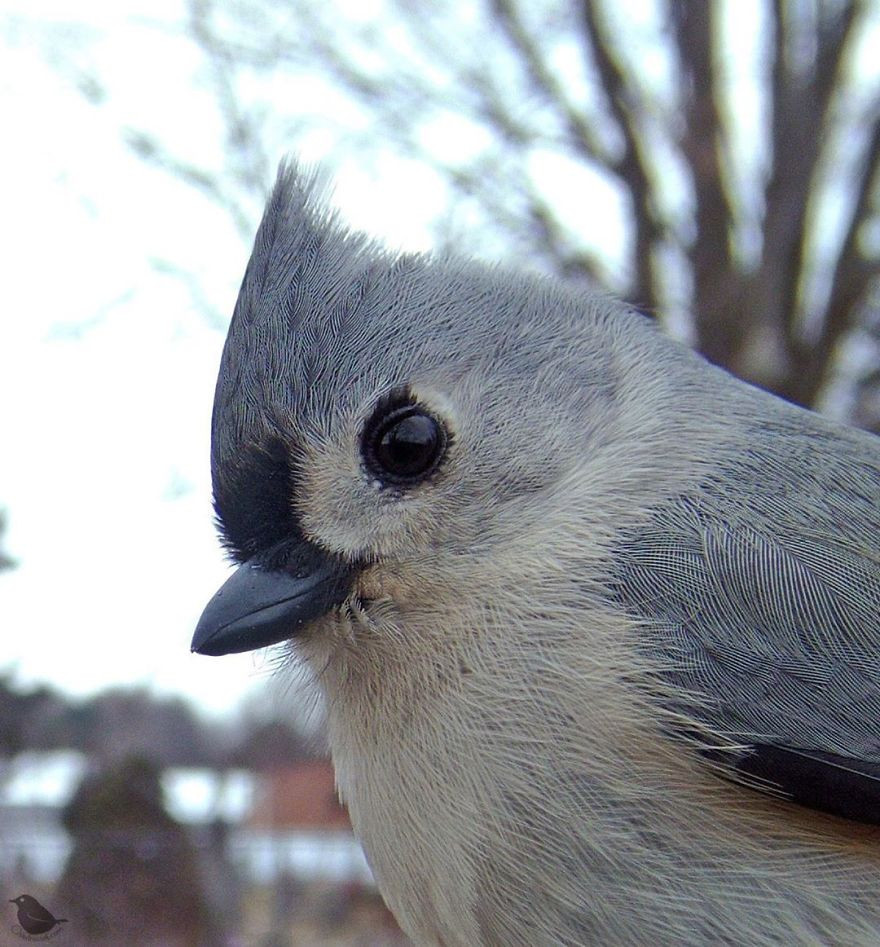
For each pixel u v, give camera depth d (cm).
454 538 13
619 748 12
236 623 13
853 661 13
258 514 13
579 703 12
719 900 12
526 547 13
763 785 12
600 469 13
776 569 13
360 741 13
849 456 14
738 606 13
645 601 13
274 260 13
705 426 14
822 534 13
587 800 12
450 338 13
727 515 13
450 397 13
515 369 13
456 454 13
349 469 13
